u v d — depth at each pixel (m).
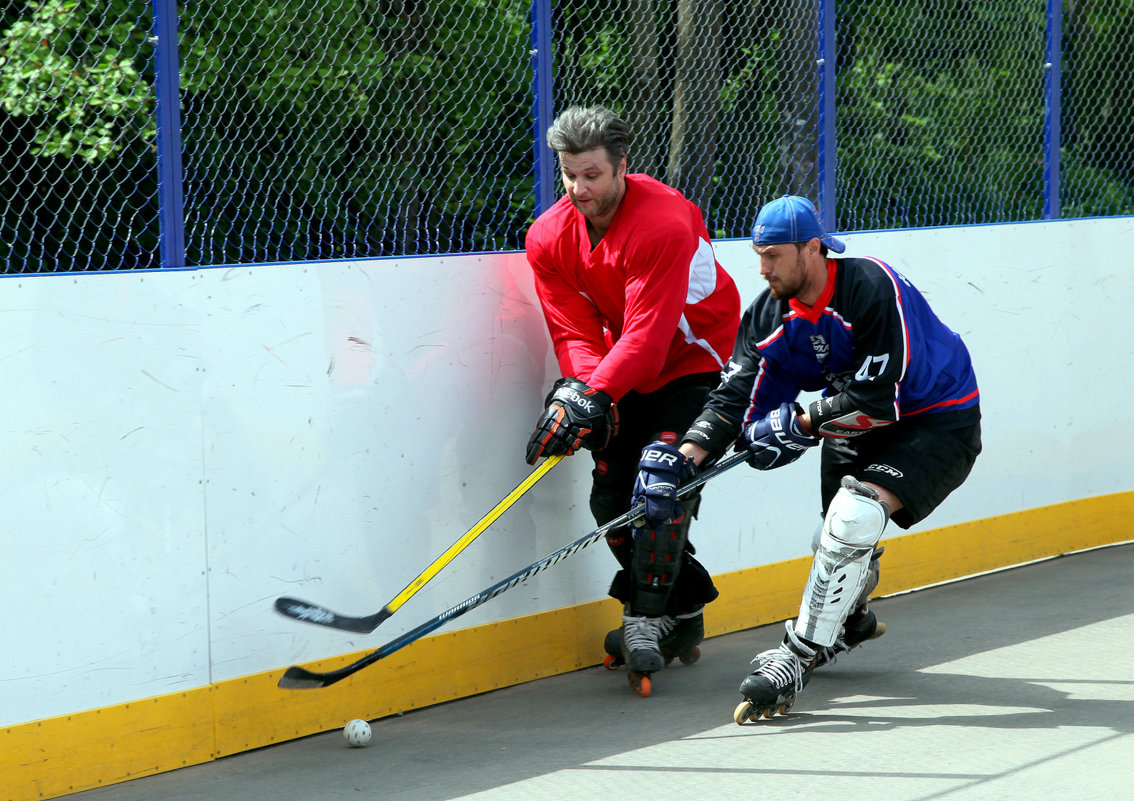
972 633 16.80
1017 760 12.01
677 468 13.36
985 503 20.12
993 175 20.72
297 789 12.04
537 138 15.99
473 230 15.84
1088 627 16.89
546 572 15.68
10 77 12.80
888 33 19.47
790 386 13.73
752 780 11.80
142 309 12.17
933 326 13.36
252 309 12.92
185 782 12.31
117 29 12.88
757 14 17.81
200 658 12.79
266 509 13.16
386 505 14.13
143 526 12.30
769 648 16.61
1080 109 22.02
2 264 13.07
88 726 12.05
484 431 15.01
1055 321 20.70
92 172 13.07
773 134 18.22
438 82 15.31
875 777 11.73
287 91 14.38
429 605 14.57
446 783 12.08
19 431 11.49
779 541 18.02
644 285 13.56
